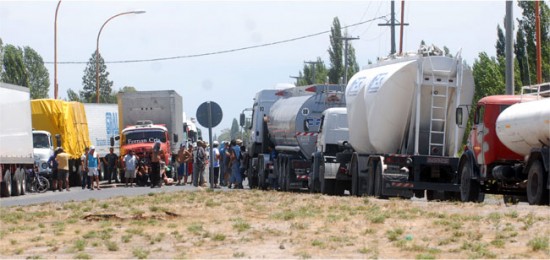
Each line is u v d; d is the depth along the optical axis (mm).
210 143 49281
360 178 46500
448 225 25125
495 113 40031
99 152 87625
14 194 58156
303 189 58531
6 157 55469
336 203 34719
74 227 27281
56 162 63250
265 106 66625
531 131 36188
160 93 81062
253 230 25000
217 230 25344
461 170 42031
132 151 70500
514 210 29406
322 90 56062
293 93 60469
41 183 63500
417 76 43000
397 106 43656
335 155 51281
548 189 35312
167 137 77062
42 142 69625
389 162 42406
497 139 39656
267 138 66188
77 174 75562
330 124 51312
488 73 91188
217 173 62594
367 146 46438
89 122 87188
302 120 55844
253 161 66688
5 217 30969
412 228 24781
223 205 34469
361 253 20359
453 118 43375
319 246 21469
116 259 20266
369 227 25266
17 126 58656
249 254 20484
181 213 30766
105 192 55969
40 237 24453
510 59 50156
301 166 55000
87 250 21719
